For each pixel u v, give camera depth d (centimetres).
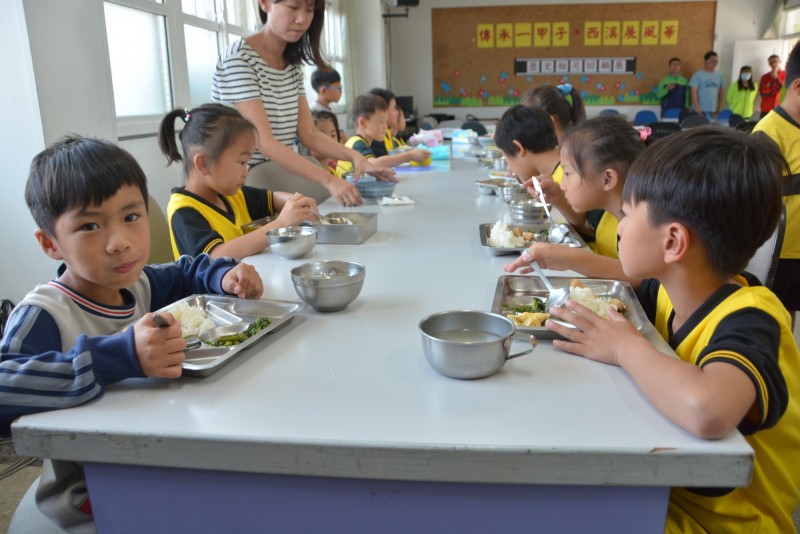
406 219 198
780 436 87
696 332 88
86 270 93
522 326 93
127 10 298
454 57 995
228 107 177
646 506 67
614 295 115
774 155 84
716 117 907
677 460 63
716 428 65
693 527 87
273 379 81
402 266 139
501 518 69
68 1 230
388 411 72
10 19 211
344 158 247
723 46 950
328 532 72
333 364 86
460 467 65
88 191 89
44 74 219
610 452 63
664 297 109
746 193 81
